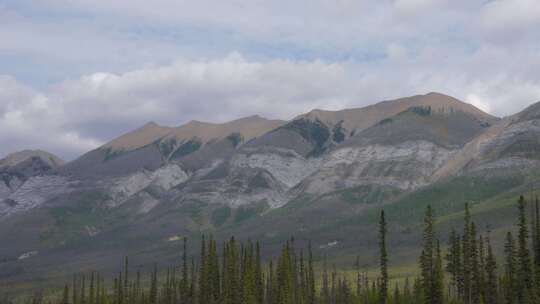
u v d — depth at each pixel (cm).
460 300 15188
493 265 15500
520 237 14588
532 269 15125
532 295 13875
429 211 14562
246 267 18925
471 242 15150
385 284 13538
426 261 14338
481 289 15012
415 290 19000
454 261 15512
